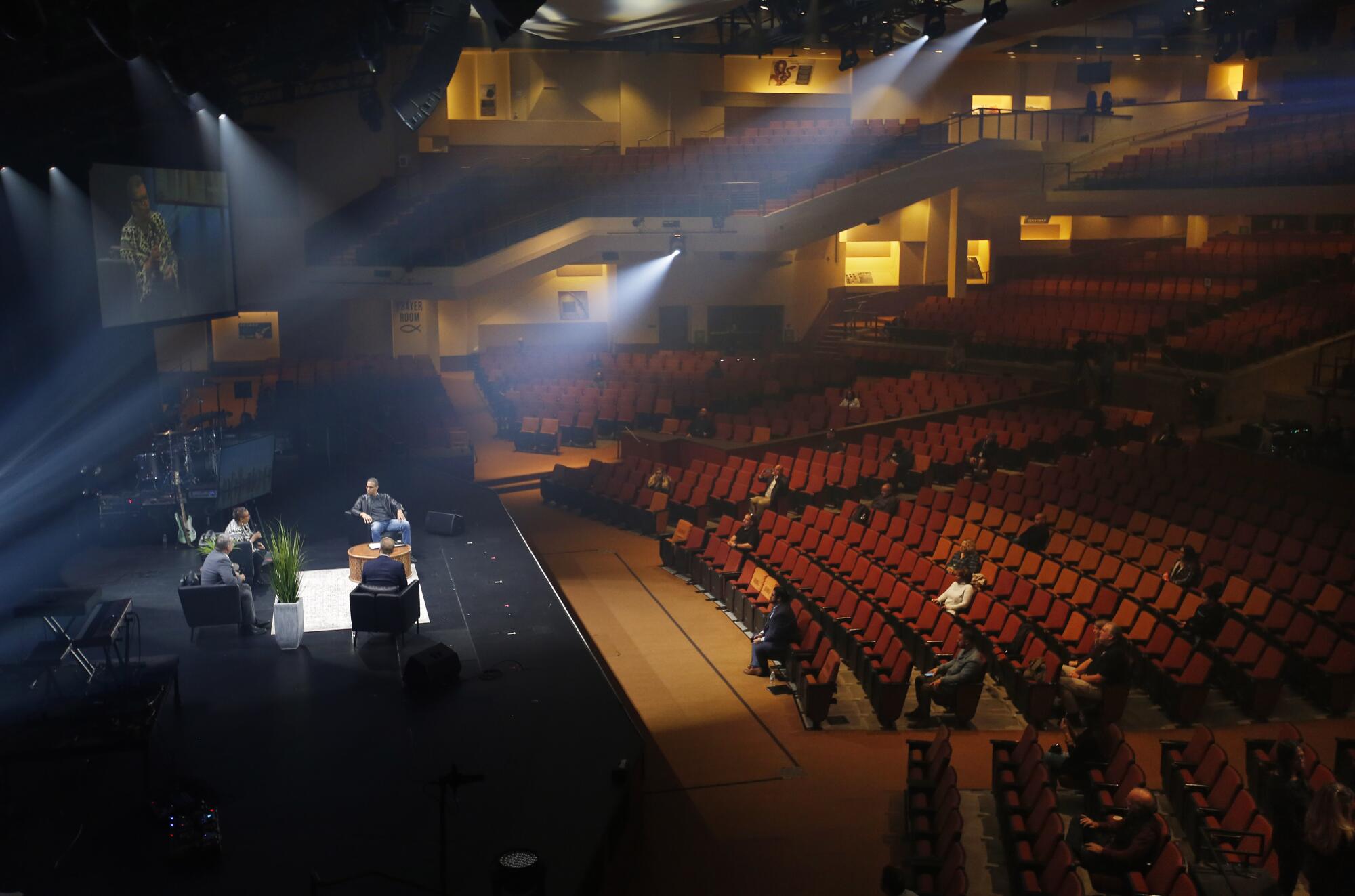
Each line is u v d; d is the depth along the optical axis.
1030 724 11.62
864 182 28.38
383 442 22.59
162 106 17.25
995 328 29.39
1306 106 32.69
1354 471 18.11
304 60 18.61
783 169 30.09
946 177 29.55
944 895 7.52
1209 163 29.22
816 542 16.42
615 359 30.47
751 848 9.71
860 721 12.24
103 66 13.23
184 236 18.39
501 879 7.20
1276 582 13.77
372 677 11.29
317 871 7.81
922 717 12.22
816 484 19.83
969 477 20.16
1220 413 24.03
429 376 28.39
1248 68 35.38
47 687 9.82
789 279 34.78
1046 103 35.91
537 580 14.61
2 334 15.62
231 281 19.98
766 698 12.92
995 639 13.10
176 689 10.38
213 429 17.94
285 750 9.66
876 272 36.56
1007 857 8.76
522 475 23.12
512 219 29.05
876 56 24.92
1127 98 36.06
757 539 17.03
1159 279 29.81
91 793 8.85
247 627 12.48
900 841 9.78
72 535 15.56
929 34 22.42
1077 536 16.53
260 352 31.02
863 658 12.95
